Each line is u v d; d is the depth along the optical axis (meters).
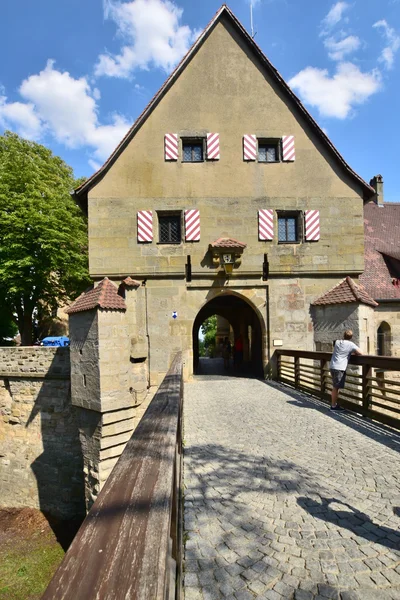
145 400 10.41
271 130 12.44
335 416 7.20
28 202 15.19
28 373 12.23
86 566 0.83
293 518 3.36
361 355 7.25
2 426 12.76
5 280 14.89
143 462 1.60
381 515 3.41
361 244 12.53
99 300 8.73
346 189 12.55
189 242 12.10
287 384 11.32
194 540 3.00
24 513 11.94
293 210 12.41
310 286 12.46
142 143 12.09
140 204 12.02
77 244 17.23
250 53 12.48
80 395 9.35
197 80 12.31
